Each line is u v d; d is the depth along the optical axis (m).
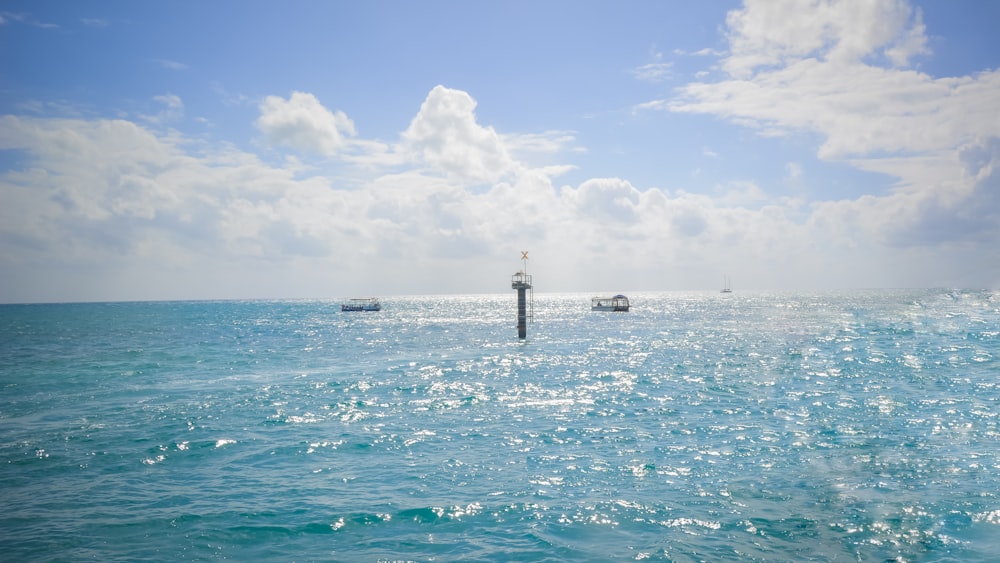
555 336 82.62
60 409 32.59
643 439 24.67
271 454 23.27
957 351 53.12
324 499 18.11
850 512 15.88
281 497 18.34
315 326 115.81
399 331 98.69
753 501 17.05
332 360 57.12
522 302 76.69
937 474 18.81
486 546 14.62
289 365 53.09
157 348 69.94
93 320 149.50
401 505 17.50
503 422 28.66
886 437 23.48
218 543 15.02
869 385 36.12
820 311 136.75
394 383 41.69
